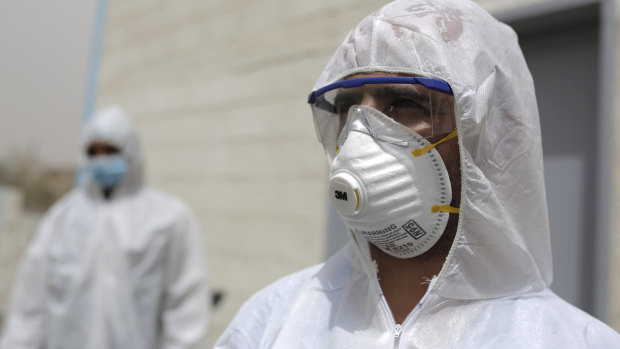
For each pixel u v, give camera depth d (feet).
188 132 11.79
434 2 2.97
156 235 7.42
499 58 2.89
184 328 7.20
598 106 6.48
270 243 9.60
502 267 2.72
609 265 5.81
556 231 6.72
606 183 5.91
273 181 9.75
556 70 6.94
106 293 7.15
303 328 2.93
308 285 3.19
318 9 9.37
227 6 11.28
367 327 2.79
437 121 2.76
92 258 7.34
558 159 6.80
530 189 2.85
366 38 2.97
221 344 3.26
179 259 7.59
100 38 14.85
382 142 2.78
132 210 7.72
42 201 56.54
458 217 2.80
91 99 14.74
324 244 8.63
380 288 2.85
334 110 3.29
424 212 2.77
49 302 7.34
